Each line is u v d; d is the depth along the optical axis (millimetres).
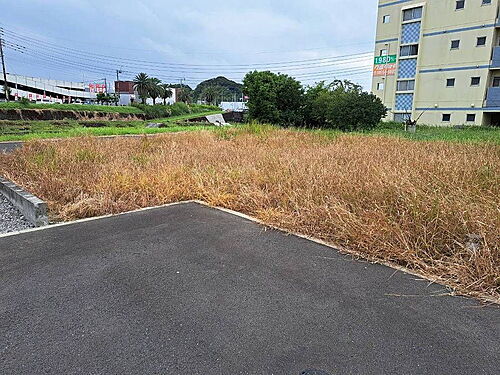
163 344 1756
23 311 2041
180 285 2363
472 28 21672
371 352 1704
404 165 5047
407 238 2861
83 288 2314
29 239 3191
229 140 10211
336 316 2014
